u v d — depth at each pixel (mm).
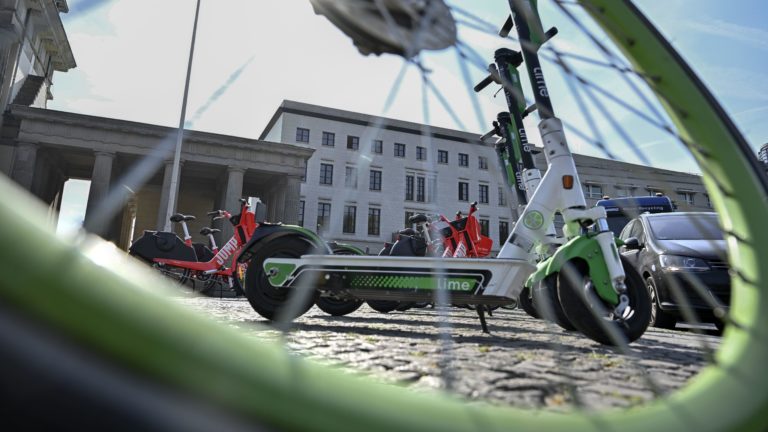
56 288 248
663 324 5469
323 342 2529
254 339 373
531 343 2795
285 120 36906
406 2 648
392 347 2379
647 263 5816
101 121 24094
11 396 223
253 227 8164
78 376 241
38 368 231
